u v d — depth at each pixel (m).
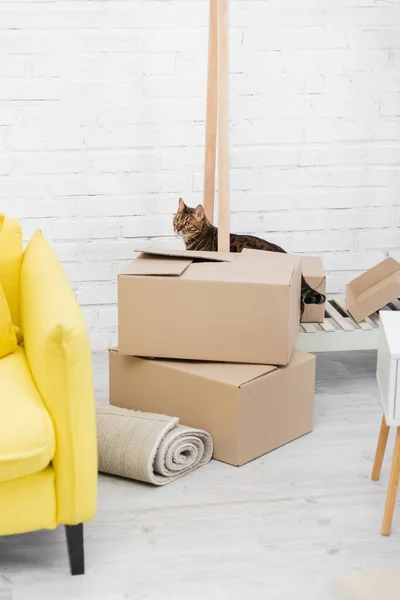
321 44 3.01
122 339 2.34
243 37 2.97
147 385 2.39
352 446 2.40
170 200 3.10
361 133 3.11
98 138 3.00
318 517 2.04
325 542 1.93
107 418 2.28
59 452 1.70
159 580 1.79
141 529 1.98
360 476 2.24
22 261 2.25
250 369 2.29
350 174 3.14
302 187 3.14
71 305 1.78
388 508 1.94
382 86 3.07
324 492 2.15
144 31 2.93
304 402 2.43
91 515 1.76
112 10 2.90
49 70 2.92
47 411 1.70
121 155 3.03
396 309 2.96
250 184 3.11
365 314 2.77
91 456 1.72
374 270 2.89
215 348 2.30
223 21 2.47
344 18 3.00
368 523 2.01
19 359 2.00
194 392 2.29
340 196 3.16
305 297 2.68
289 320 2.25
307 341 2.76
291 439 2.42
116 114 2.99
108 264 3.13
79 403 1.68
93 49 2.92
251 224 3.15
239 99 3.02
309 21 2.99
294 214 3.16
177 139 3.04
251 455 2.30
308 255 3.20
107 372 2.96
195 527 1.99
